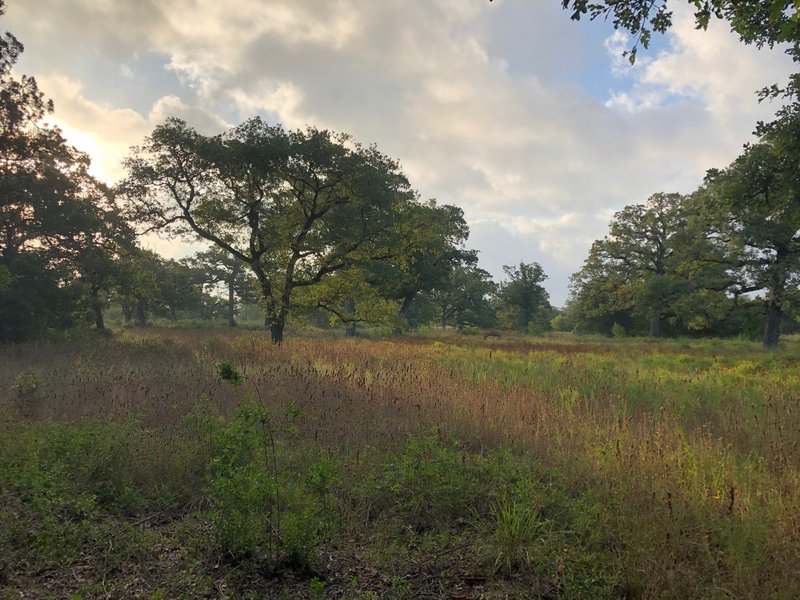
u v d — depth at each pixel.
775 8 4.88
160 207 22.47
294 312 23.78
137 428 6.14
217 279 66.19
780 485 4.62
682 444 5.74
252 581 3.45
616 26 5.78
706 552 3.52
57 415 7.12
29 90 19.84
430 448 5.46
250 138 21.28
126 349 16.45
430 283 43.44
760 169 14.20
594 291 51.59
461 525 4.41
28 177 21.14
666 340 37.34
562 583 3.41
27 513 4.15
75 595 2.92
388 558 3.74
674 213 46.22
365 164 22.09
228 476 4.25
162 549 3.86
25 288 20.86
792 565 3.37
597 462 5.17
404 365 11.89
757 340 39.00
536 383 10.57
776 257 29.72
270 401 7.89
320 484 4.20
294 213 23.30
